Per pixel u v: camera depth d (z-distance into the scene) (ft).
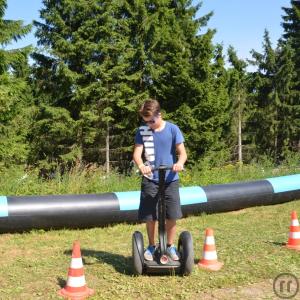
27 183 34.47
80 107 84.64
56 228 27.12
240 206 32.86
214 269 18.53
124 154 89.71
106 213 27.53
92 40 84.48
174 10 99.45
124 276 17.89
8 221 25.77
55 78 84.89
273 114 114.32
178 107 87.51
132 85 88.94
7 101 62.80
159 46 89.81
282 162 54.34
